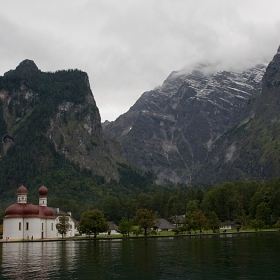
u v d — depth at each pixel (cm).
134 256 9988
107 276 7006
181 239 17512
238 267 7769
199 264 8250
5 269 8012
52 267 8175
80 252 11569
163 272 7344
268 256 9406
